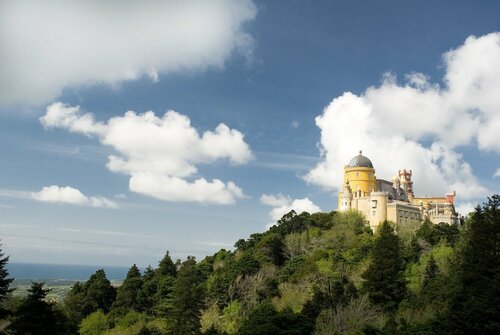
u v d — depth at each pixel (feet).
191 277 300.40
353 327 214.69
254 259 378.32
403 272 312.09
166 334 285.02
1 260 190.60
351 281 301.02
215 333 263.29
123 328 352.49
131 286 397.60
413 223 508.94
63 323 248.32
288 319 216.54
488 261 211.82
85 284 418.92
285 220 501.15
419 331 181.78
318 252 385.50
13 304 277.23
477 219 229.04
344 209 518.37
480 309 170.50
